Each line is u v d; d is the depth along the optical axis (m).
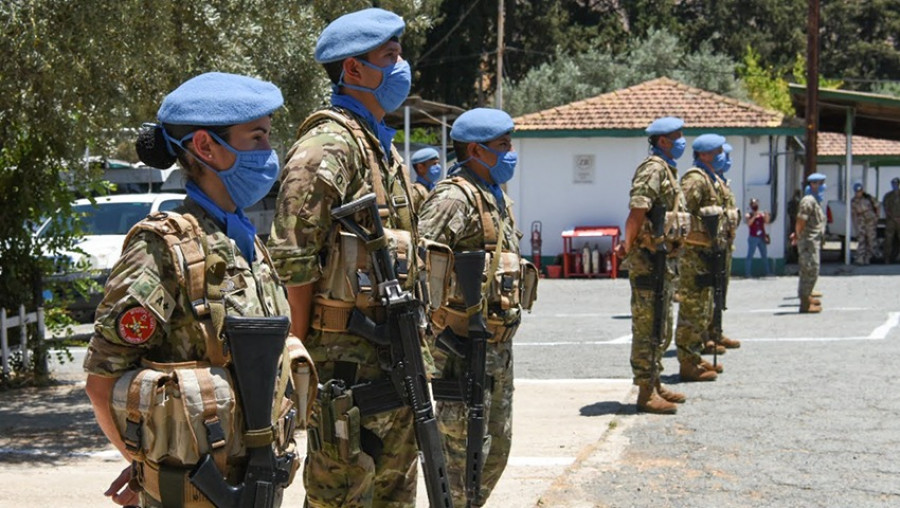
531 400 9.20
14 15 7.31
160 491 2.69
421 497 6.29
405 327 3.72
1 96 8.00
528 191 24.08
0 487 6.38
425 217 4.97
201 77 2.87
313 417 3.74
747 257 22.91
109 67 7.82
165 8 8.05
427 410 3.73
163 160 2.91
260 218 15.96
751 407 8.57
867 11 58.47
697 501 6.02
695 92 24.70
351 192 3.77
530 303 5.20
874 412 8.27
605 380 10.17
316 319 3.77
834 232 28.02
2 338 10.20
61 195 10.07
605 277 23.36
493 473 5.05
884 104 23.47
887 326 13.50
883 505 5.90
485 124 5.07
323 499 3.79
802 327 13.67
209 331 2.73
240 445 2.74
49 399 9.66
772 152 23.33
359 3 11.41
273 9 9.63
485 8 43.19
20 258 10.29
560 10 47.03
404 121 23.27
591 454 7.14
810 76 22.73
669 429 7.87
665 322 8.43
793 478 6.46
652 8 50.69
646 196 8.02
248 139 2.84
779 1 53.66
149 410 2.64
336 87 3.98
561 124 23.78
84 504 5.99
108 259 14.63
